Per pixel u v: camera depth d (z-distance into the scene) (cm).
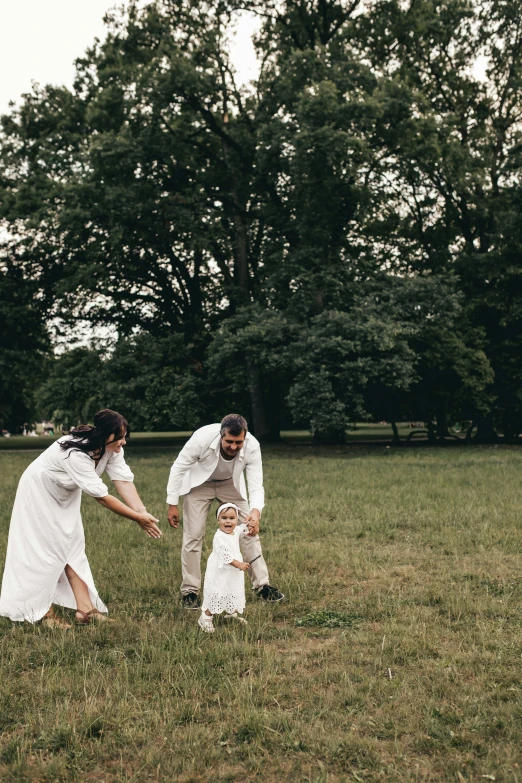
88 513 1030
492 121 3177
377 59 2981
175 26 2841
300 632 489
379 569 662
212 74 2647
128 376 2827
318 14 2956
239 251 2941
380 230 3142
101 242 2820
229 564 493
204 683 390
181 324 3094
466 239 3209
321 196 2477
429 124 2559
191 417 2689
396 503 1062
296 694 378
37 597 511
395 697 366
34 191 2909
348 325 2305
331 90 2312
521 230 2766
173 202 2688
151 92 2591
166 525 924
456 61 3128
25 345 3256
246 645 450
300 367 2417
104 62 2884
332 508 1027
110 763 311
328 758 310
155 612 544
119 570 679
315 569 671
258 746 319
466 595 554
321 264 2523
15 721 353
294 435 4616
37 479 516
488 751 309
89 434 525
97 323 3288
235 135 2838
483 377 2811
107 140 2530
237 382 2655
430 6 2858
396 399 3117
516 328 3017
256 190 2761
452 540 777
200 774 300
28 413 5609
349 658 427
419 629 477
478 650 437
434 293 2448
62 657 435
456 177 2780
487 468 1627
